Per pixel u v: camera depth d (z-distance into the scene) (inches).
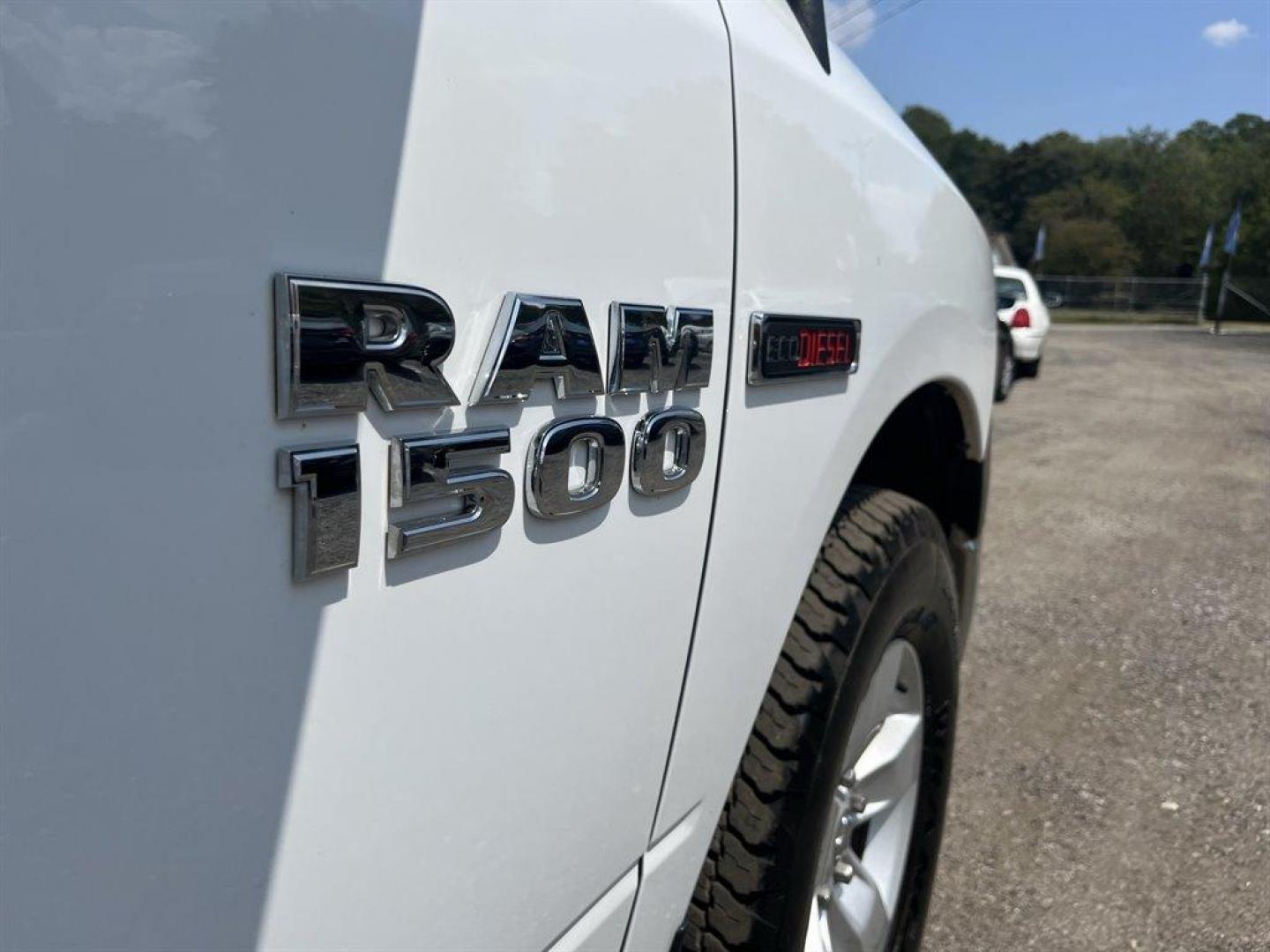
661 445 44.5
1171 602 182.9
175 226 25.5
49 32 23.1
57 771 24.6
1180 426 389.1
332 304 29.0
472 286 33.8
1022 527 237.6
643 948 52.1
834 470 62.4
